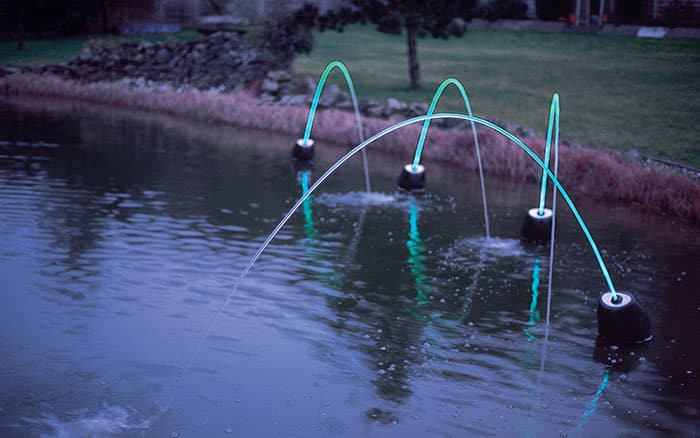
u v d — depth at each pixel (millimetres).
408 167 15891
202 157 18625
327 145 21547
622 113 23344
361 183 16375
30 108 26391
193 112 26125
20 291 8836
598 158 16734
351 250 11227
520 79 29516
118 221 12086
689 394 6961
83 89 29766
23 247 10461
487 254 11297
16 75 31359
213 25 38594
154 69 31391
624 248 11836
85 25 45156
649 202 15070
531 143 18078
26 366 7043
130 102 28281
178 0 44750
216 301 8828
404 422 6320
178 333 7914
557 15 42219
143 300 8742
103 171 16234
